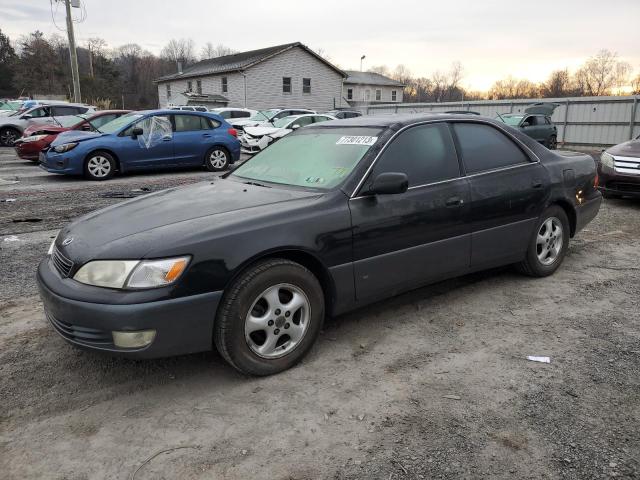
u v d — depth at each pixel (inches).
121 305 102.6
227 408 108.7
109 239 114.3
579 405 108.2
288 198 131.4
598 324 148.7
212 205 130.0
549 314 156.2
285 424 103.1
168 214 125.3
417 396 112.7
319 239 123.3
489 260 164.9
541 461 91.4
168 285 105.1
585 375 120.3
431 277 149.8
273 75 1486.2
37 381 119.2
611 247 231.9
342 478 88.0
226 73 1503.4
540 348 134.3
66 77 2677.2
